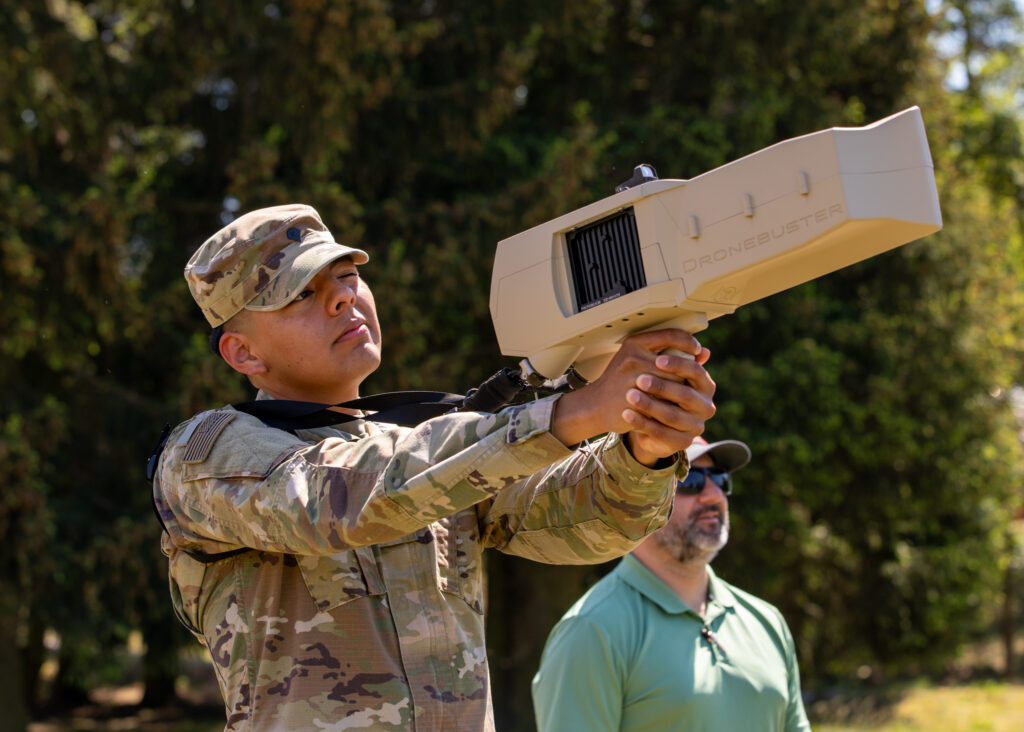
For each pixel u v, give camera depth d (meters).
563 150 9.29
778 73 11.02
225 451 1.48
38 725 14.48
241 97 9.89
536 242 1.55
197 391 9.20
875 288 11.62
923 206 1.31
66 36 9.27
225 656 1.56
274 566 1.56
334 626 1.52
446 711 1.55
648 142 10.12
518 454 1.32
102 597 9.73
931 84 12.40
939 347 11.33
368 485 1.34
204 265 1.69
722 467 3.11
